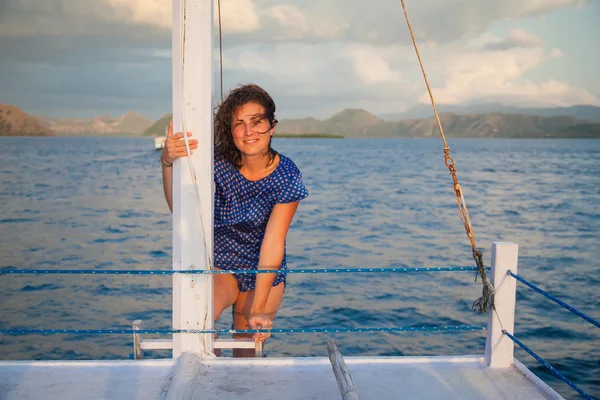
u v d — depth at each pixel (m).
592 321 2.18
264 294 3.13
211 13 2.78
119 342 7.63
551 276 12.06
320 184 37.56
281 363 2.89
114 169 52.44
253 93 3.06
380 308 9.25
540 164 67.00
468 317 8.79
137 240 16.22
